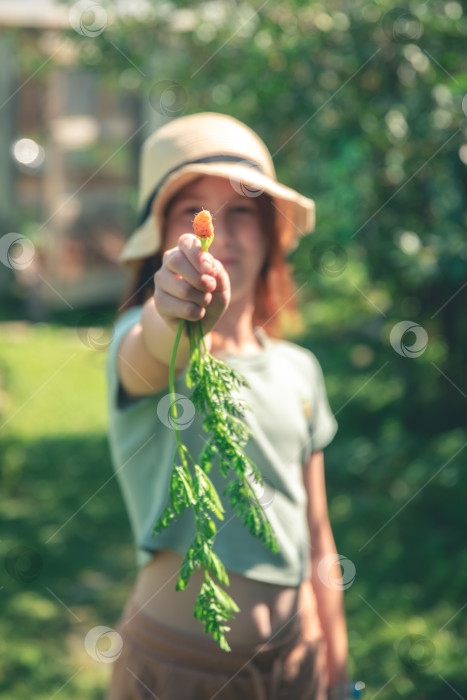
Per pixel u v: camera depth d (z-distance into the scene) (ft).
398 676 12.87
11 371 27.86
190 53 17.84
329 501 18.63
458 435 20.48
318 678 6.82
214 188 6.94
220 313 5.09
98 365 29.53
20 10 25.67
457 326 20.45
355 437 21.88
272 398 6.83
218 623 4.90
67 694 12.66
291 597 6.61
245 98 17.20
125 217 38.99
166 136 7.23
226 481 6.37
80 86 36.96
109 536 18.03
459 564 15.66
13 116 36.11
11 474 20.95
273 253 7.47
